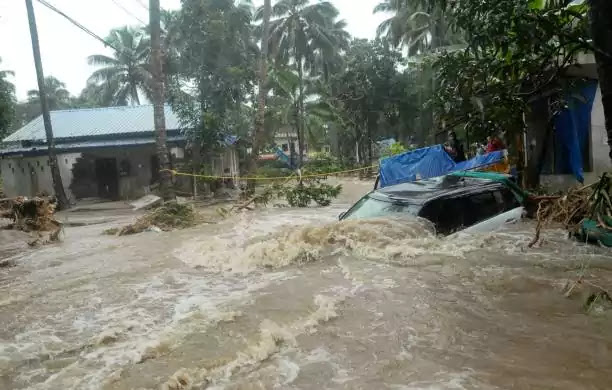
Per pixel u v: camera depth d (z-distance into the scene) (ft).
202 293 18.74
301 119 110.93
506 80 22.22
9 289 21.70
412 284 17.44
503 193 26.13
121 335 14.73
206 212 55.11
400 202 25.11
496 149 38.24
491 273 18.17
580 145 35.35
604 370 10.80
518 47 19.44
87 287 21.12
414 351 12.10
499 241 22.31
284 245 24.36
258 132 73.92
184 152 81.92
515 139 36.27
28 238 38.60
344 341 12.88
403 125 138.51
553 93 32.83
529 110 21.54
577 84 30.96
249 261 23.24
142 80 115.85
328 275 19.44
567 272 17.98
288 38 112.78
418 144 138.10
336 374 11.12
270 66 97.19
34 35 69.36
